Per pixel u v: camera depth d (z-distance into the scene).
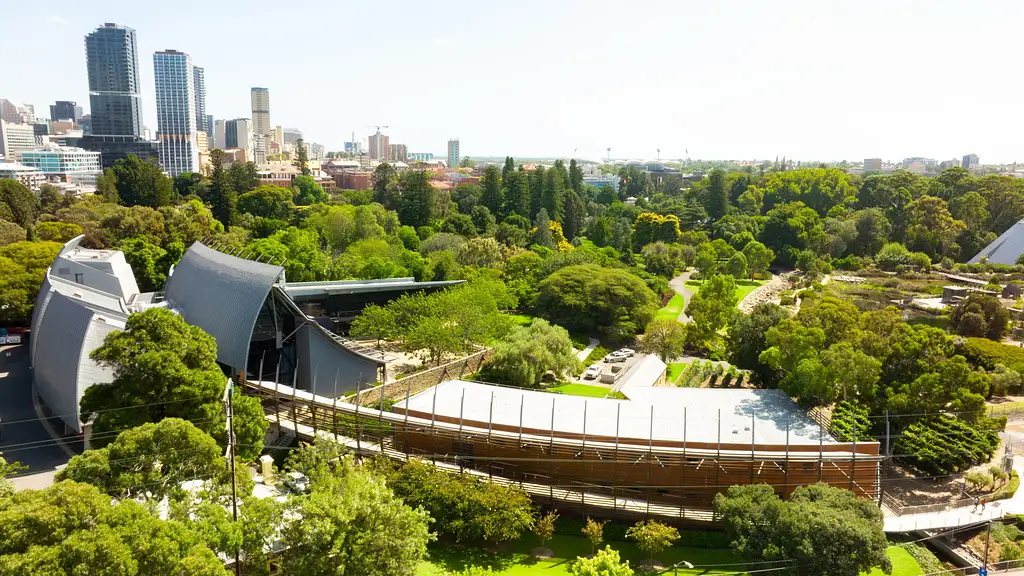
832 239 179.62
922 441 60.53
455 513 48.53
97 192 185.00
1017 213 182.12
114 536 27.30
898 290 146.25
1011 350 89.81
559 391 82.88
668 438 57.34
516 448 56.56
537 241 180.00
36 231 123.25
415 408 62.88
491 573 39.62
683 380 88.56
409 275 123.88
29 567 25.14
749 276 174.38
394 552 35.56
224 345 72.00
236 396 54.38
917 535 52.72
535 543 50.53
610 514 52.94
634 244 196.62
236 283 75.06
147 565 28.27
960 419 64.88
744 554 45.50
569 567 47.38
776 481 54.47
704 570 47.41
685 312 122.06
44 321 66.88
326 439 52.09
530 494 53.59
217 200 176.25
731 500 47.97
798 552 43.00
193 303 79.38
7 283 92.69
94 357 50.38
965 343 92.88
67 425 60.22
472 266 136.88
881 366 69.88
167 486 39.06
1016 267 152.38
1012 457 63.41
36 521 27.20
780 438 58.16
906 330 72.75
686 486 54.12
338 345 77.62
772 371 84.44
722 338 107.81
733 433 58.72
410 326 91.75
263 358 76.06
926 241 179.75
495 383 84.00
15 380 76.06
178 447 39.75
